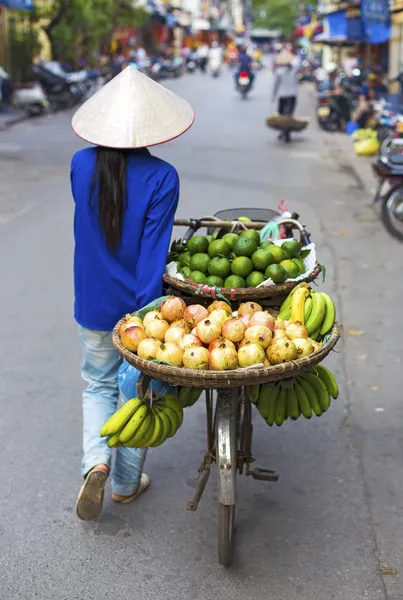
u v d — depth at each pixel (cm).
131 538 334
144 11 3634
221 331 285
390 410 454
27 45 2478
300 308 308
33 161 1375
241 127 1908
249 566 316
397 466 394
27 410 449
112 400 345
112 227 310
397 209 853
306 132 1861
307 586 304
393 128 1358
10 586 302
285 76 1711
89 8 2630
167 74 4016
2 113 2084
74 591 300
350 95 1809
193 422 442
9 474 382
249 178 1220
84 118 315
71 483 375
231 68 5447
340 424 437
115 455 379
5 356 525
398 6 1923
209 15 8112
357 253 802
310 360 276
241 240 320
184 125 316
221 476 286
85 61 2948
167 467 394
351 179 1238
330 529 342
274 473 348
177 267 336
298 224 372
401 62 1983
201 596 298
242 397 331
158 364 269
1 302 632
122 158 308
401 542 333
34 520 345
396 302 646
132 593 300
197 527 343
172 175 311
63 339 556
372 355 534
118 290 320
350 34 1872
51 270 721
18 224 904
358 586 305
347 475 386
